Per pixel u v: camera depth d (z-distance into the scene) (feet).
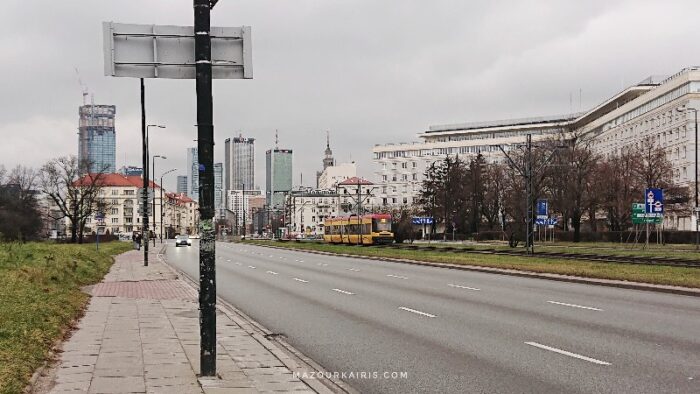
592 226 260.01
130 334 40.65
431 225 344.90
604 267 93.15
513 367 31.04
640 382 27.66
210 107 27.37
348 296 66.74
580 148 246.68
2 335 33.81
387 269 111.65
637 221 142.92
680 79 295.48
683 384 27.25
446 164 348.18
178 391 25.64
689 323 44.98
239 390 26.07
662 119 315.58
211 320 28.22
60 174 272.51
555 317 48.49
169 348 35.47
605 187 233.55
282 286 80.74
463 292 68.74
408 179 536.01
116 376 28.27
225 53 28.32
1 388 24.11
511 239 193.36
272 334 42.65
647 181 226.38
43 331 37.58
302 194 572.10
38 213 287.89
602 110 411.13
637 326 43.68
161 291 72.49
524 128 502.38
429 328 43.91
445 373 30.14
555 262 107.55
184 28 28.35
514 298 62.34
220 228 643.86
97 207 288.71
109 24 27.63
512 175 268.21
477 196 319.27
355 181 549.13
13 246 92.22
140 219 524.11
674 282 70.18
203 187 27.63
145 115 135.64
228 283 86.22
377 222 236.84
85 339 38.55
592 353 34.24
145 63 27.91
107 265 119.85
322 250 196.34
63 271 76.13
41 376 28.09
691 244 197.98
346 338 40.78
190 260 158.92
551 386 27.22
